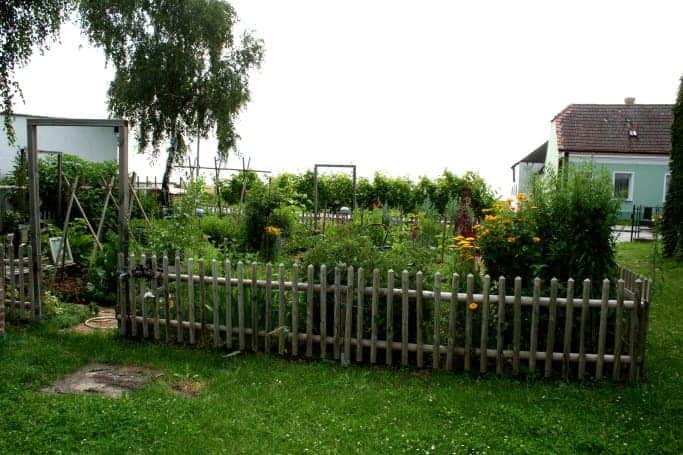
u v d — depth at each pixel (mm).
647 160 26766
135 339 6391
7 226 11727
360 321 5527
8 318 7043
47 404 4414
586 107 28938
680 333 6840
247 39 24719
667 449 3789
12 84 10242
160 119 23766
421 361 5418
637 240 18203
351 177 24078
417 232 10867
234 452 3705
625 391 4883
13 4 9766
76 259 10391
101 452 3670
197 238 8750
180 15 22703
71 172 13719
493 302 5250
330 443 3846
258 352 5859
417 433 3984
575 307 5195
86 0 20188
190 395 4789
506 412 4367
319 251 5965
